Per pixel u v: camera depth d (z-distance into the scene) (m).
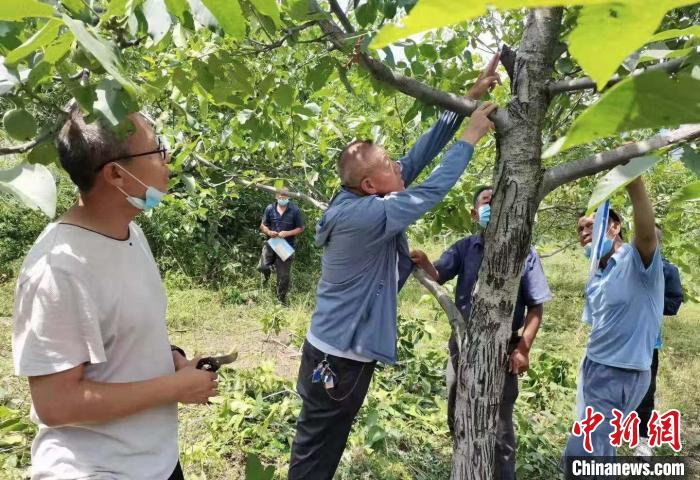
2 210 8.23
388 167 2.23
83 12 0.98
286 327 6.10
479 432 1.84
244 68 1.67
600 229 2.78
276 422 3.91
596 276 3.03
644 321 2.82
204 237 8.70
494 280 1.76
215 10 0.85
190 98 2.78
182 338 6.09
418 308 7.40
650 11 0.23
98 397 1.31
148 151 1.36
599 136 0.31
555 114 2.67
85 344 1.31
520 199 1.68
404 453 3.64
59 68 1.01
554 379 4.87
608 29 0.24
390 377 4.73
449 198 3.10
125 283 1.39
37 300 1.26
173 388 1.42
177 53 2.27
